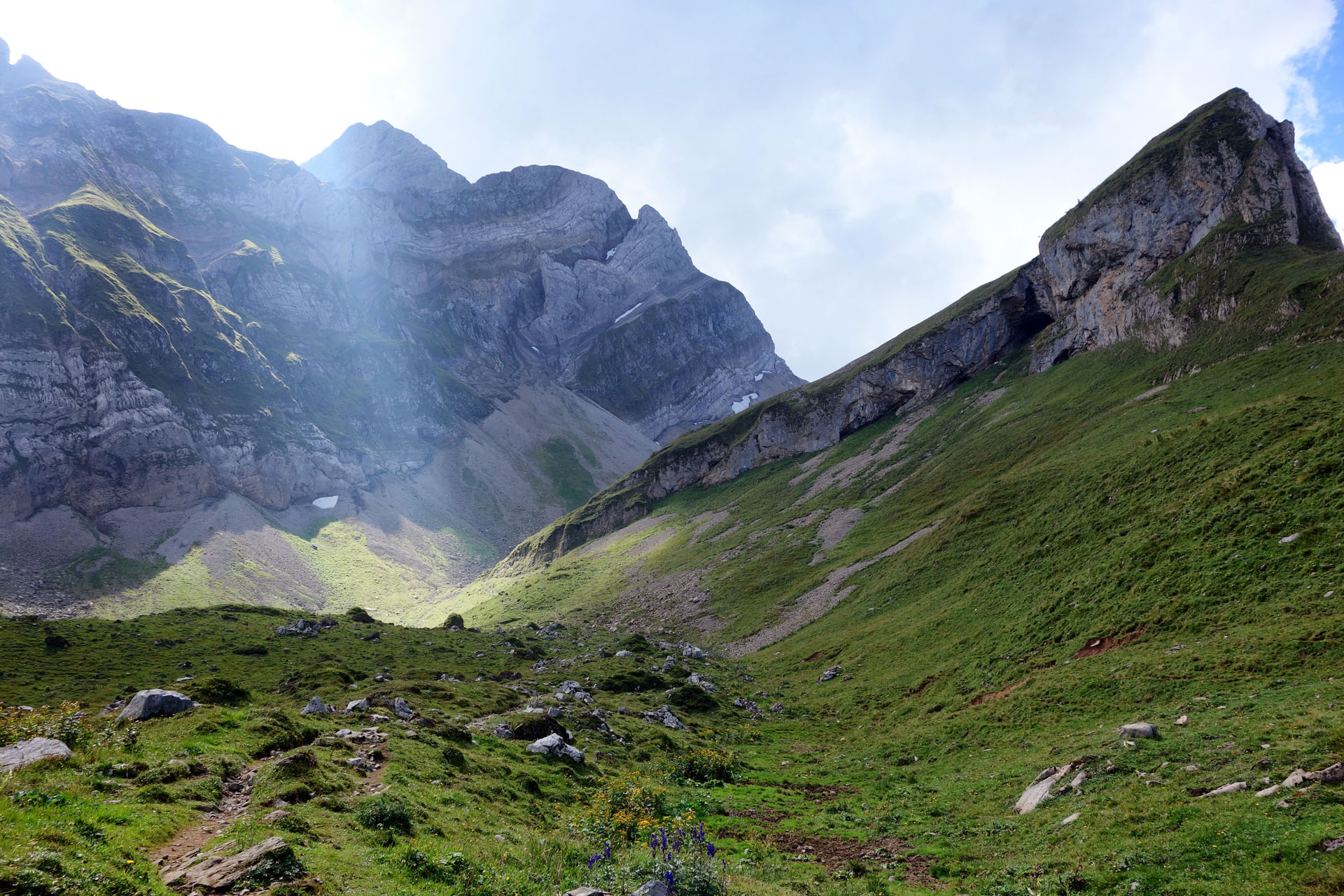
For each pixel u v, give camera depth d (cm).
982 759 3734
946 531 9106
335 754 2725
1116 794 2378
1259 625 3572
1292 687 2900
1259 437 5322
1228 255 11475
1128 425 9050
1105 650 4353
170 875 1487
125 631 9581
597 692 6900
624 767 4103
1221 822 1928
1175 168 13900
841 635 8369
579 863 1992
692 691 6600
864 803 3484
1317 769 2003
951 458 13575
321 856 1669
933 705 5091
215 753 2436
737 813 3369
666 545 19000
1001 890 2062
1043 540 6600
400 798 2244
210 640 9431
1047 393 13838
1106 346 13850
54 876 1238
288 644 9338
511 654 9506
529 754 3672
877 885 2241
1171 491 5562
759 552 14738
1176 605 4209
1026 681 4581
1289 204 11594
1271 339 9200
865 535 12725
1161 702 3353
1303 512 4156
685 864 1919
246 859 1524
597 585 17988
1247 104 13450
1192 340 10912
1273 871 1648
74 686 7138
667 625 12962
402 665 8462
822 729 5709
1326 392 5925
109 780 1994
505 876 1752
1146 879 1812
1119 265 14750
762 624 10950
